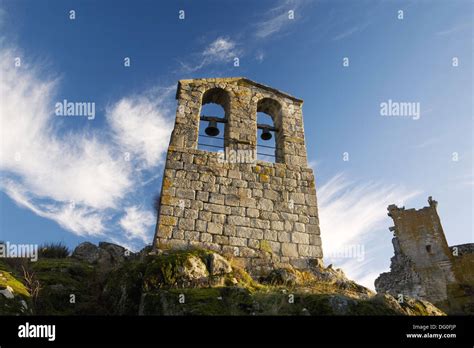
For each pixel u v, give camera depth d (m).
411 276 27.53
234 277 7.73
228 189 9.77
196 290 6.64
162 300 6.41
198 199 9.38
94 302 7.92
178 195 9.30
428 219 29.30
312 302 6.26
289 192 10.21
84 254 12.30
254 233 9.26
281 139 11.45
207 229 9.00
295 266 9.05
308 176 10.70
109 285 8.26
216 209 9.35
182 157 9.98
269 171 10.45
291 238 9.45
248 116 11.38
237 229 9.20
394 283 28.50
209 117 11.29
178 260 7.52
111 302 7.75
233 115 11.22
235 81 12.06
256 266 8.79
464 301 24.66
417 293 26.52
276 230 9.46
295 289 7.82
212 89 11.69
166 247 8.49
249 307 6.13
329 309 6.00
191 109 11.04
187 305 6.05
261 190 10.02
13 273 8.35
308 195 10.32
